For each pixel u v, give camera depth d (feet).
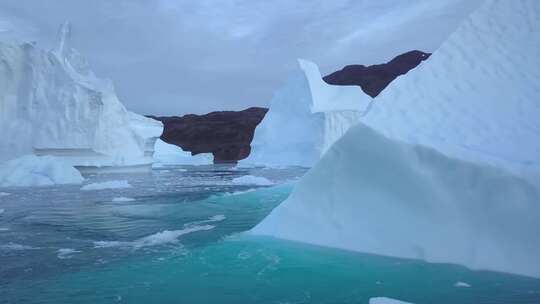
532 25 20.67
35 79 71.82
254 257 16.75
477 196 14.20
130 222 27.66
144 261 16.98
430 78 19.21
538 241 12.76
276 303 11.71
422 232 14.99
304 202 19.02
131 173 82.64
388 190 16.29
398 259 14.94
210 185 55.52
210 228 25.02
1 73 69.00
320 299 11.91
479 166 14.26
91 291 13.19
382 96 18.71
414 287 12.32
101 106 74.08
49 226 26.11
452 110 17.62
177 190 49.03
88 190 49.37
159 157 133.69
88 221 28.04
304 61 112.68
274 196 42.01
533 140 15.33
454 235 14.33
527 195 13.28
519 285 12.01
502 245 13.35
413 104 18.17
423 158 15.46
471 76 19.13
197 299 12.24
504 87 18.35
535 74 18.58
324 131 95.14
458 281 12.57
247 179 59.62
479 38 20.70
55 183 57.16
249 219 28.71
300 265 15.16
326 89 115.44
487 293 11.51
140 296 12.62
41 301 12.29
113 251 19.02
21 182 55.26
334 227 17.46
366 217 16.70
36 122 70.64
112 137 78.28
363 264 14.70
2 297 12.67
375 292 12.19
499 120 16.74
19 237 22.74
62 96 71.72
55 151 70.59
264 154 108.37
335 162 17.90
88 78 81.00
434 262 14.21
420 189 15.37
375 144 16.55
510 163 14.05
